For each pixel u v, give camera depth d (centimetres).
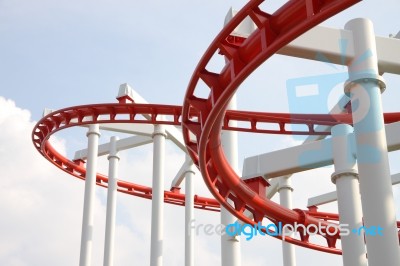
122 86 3412
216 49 1928
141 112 3155
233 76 1895
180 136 3894
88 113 3250
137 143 3881
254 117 2847
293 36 1590
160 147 3519
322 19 1523
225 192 2717
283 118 2845
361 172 1886
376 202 1825
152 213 3372
